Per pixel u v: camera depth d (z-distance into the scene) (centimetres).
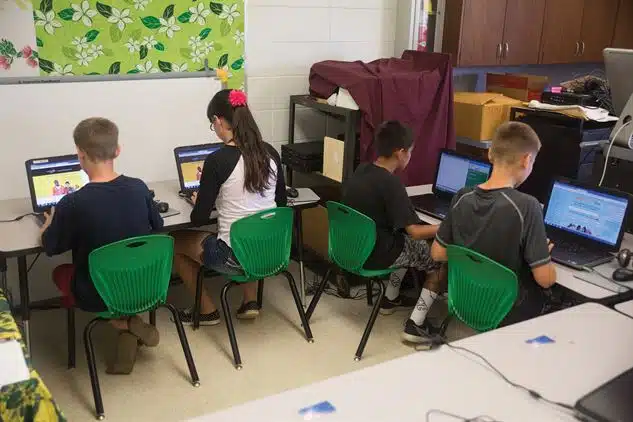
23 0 288
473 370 149
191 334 305
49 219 248
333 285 361
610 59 269
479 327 226
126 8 317
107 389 258
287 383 264
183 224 272
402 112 336
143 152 337
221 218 278
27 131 302
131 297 242
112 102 322
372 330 312
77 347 291
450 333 305
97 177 238
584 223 245
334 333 308
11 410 155
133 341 267
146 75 329
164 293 253
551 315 181
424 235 270
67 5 301
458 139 395
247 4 354
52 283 333
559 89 415
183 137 348
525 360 154
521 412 133
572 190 250
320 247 376
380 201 277
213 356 285
